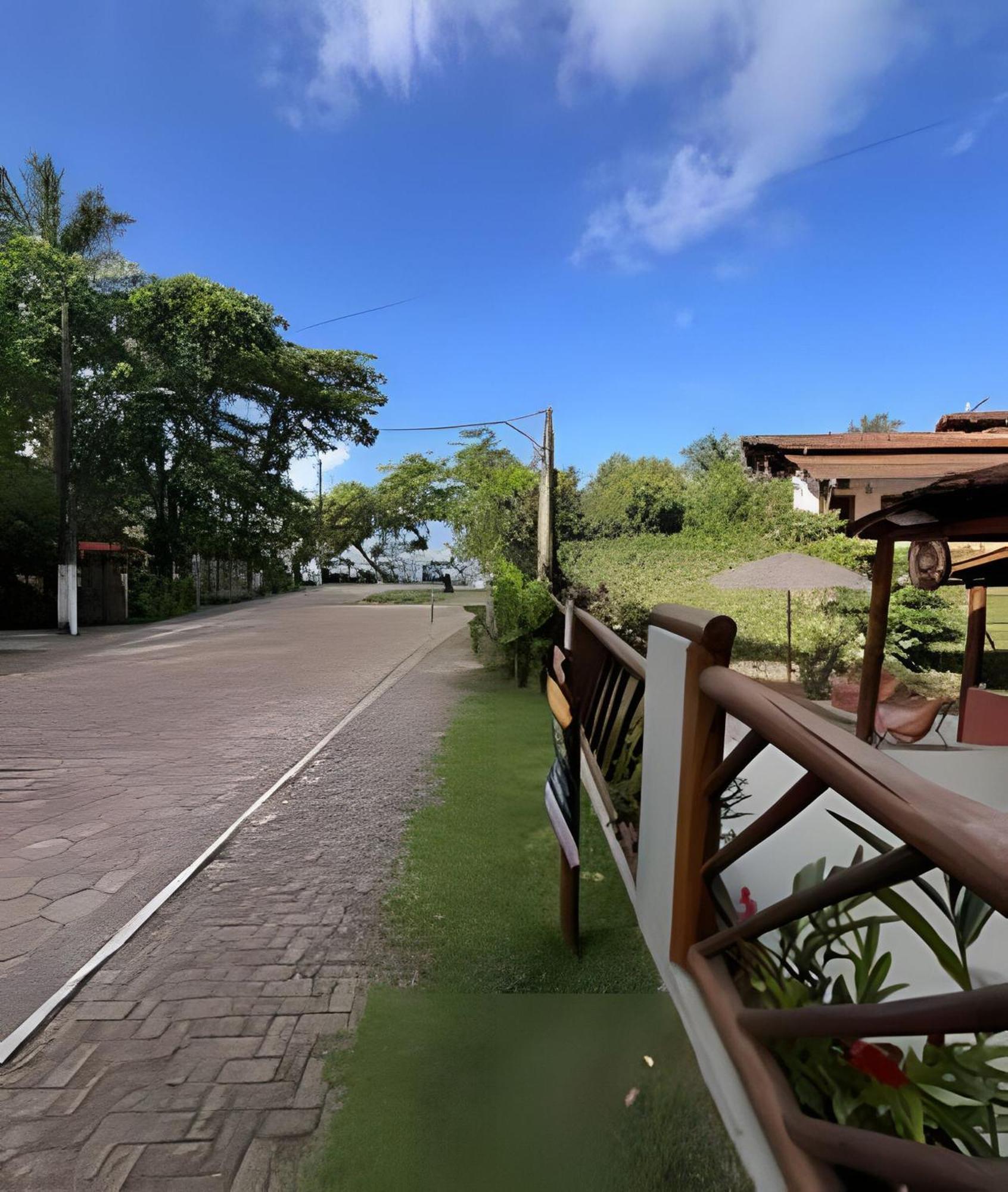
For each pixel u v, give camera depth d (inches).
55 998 106.1
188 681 418.0
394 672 430.3
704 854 78.5
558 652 121.1
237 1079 88.5
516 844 167.8
